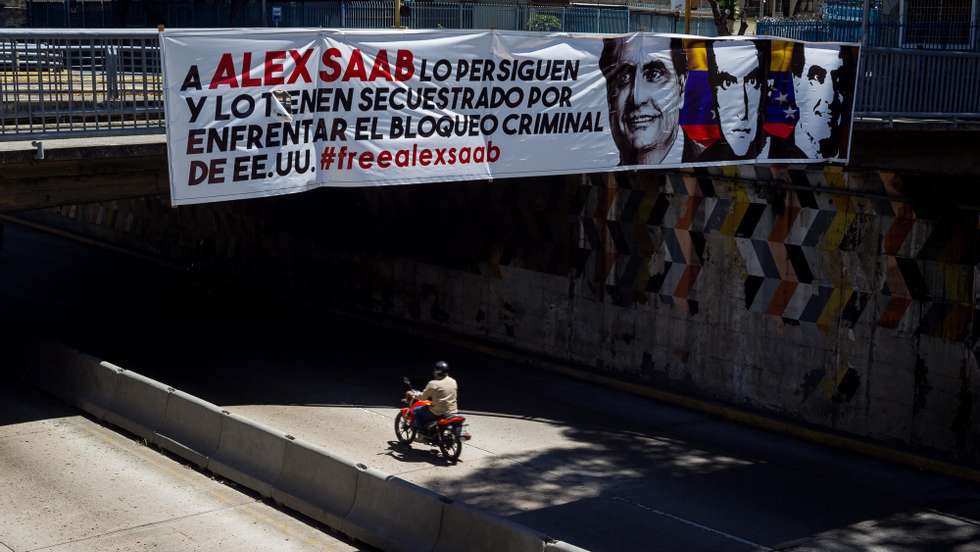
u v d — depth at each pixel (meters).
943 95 19.42
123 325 28.81
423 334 28.52
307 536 14.70
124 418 19.19
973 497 17.72
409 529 14.04
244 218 34.66
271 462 16.27
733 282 22.00
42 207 17.59
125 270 37.47
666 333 23.41
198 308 31.47
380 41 14.95
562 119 16.55
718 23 29.97
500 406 22.50
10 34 14.23
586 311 24.98
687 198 22.62
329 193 31.34
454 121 15.70
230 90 13.90
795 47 18.05
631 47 16.84
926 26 22.23
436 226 28.30
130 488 16.16
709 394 22.70
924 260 18.91
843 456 19.77
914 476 18.70
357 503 14.82
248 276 34.75
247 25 30.06
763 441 20.64
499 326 27.06
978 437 18.42
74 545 13.77
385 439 19.66
